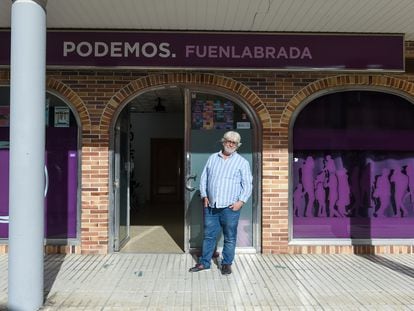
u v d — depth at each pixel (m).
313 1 6.54
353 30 7.88
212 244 7.04
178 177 17.52
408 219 8.46
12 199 5.19
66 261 7.55
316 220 8.38
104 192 8.02
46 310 5.33
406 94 8.29
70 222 8.17
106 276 6.72
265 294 5.96
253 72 8.11
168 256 7.95
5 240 8.12
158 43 7.91
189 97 8.19
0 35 7.83
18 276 5.18
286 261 7.63
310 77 8.15
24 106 5.15
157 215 13.56
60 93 8.03
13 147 5.17
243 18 7.30
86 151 8.02
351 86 8.21
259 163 8.16
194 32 7.91
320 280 6.58
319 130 8.37
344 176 8.41
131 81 8.05
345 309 5.42
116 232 8.26
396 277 6.73
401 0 6.50
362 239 8.38
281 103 8.13
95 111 8.04
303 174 8.37
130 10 6.94
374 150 8.42
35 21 5.20
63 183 8.18
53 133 8.18
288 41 7.97
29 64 5.16
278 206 8.12
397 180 8.43
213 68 7.94
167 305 5.54
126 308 5.42
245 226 8.23
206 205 6.98
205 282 6.46
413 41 8.26
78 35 7.87
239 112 8.25
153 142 17.44
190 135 8.20
